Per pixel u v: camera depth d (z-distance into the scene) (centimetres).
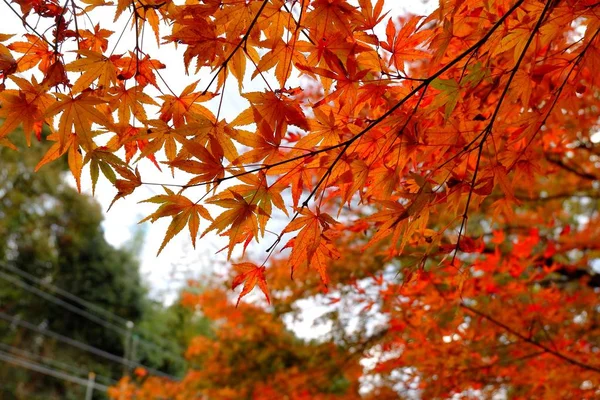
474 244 152
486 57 149
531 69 144
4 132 141
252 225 134
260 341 632
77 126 130
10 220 1802
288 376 557
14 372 1791
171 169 136
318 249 140
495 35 143
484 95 172
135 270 2225
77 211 1981
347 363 497
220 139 135
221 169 129
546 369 324
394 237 142
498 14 150
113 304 2102
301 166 138
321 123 136
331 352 511
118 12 135
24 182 1767
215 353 683
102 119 132
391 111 129
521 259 321
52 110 128
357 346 483
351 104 138
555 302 329
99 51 162
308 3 130
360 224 217
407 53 140
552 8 131
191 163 127
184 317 2145
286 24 133
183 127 131
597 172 439
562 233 347
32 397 1788
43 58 155
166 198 130
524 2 136
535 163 163
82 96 130
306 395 541
